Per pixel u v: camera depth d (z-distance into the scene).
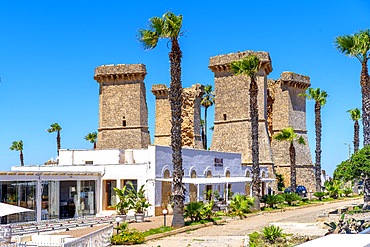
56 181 36.38
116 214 37.69
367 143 39.72
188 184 45.56
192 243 26.23
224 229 32.69
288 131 60.34
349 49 40.44
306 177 80.50
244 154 67.00
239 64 47.03
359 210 34.41
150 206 40.09
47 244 19.61
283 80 80.12
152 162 40.56
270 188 67.19
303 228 30.53
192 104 75.81
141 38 34.44
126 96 73.00
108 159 45.31
